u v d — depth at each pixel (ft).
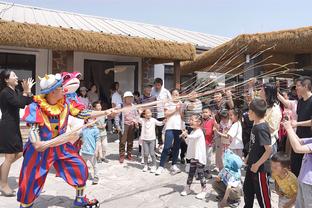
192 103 22.90
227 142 20.34
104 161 25.70
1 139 17.08
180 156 25.76
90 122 17.67
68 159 15.31
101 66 39.99
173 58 34.32
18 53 34.58
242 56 30.73
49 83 14.43
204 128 20.71
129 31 35.94
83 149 19.74
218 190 16.98
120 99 28.68
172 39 36.70
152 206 16.61
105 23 40.01
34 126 14.33
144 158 23.26
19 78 34.73
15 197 17.37
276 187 14.58
